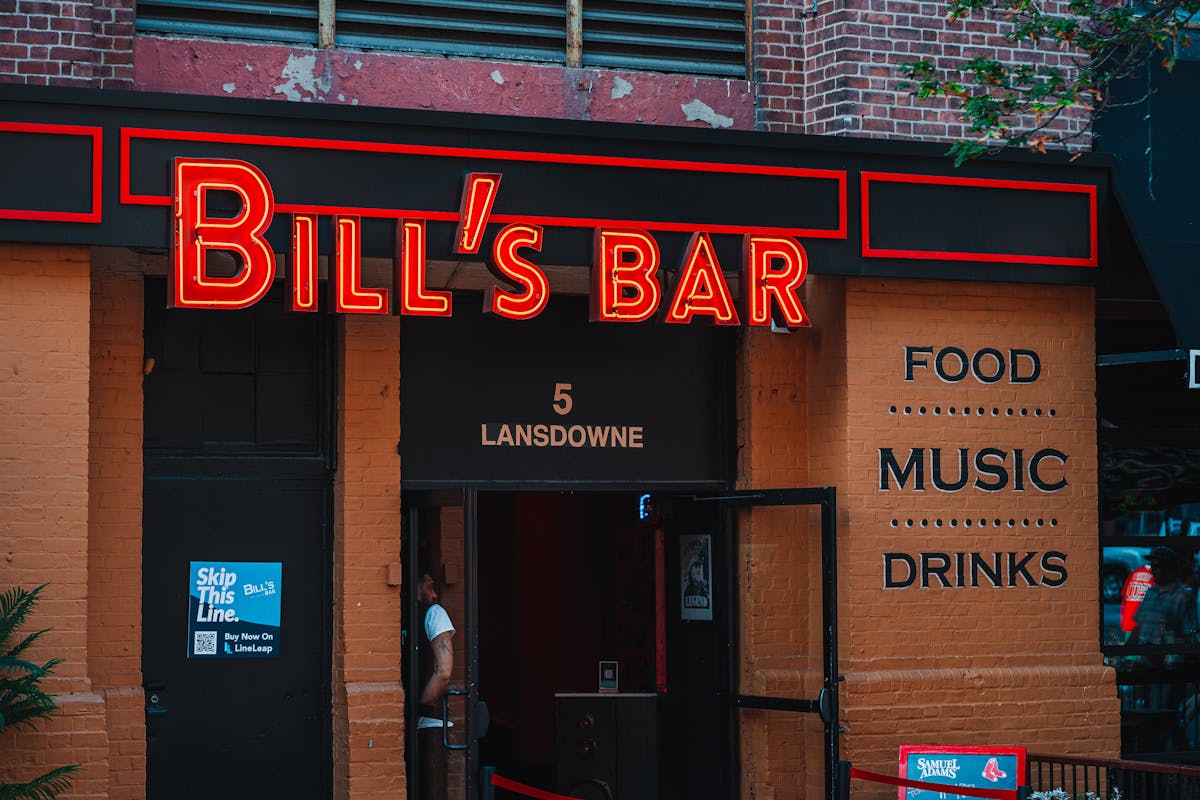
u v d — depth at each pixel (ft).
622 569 51.80
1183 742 44.16
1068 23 36.83
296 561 37.93
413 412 38.91
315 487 38.17
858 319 40.34
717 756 41.55
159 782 36.60
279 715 37.63
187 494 37.22
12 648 33.27
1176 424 44.42
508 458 39.70
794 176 39.29
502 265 36.04
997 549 41.39
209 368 37.52
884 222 40.14
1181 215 42.24
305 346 38.27
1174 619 44.11
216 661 37.24
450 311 35.83
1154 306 44.19
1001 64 39.32
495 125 36.70
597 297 36.86
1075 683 41.63
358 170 35.76
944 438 41.06
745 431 41.37
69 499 33.94
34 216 33.37
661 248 38.22
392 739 37.06
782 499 39.45
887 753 39.68
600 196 37.63
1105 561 43.73
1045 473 42.04
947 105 41.78
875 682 39.70
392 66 38.68
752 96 41.78
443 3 39.40
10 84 33.35
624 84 40.65
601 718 40.24
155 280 37.06
